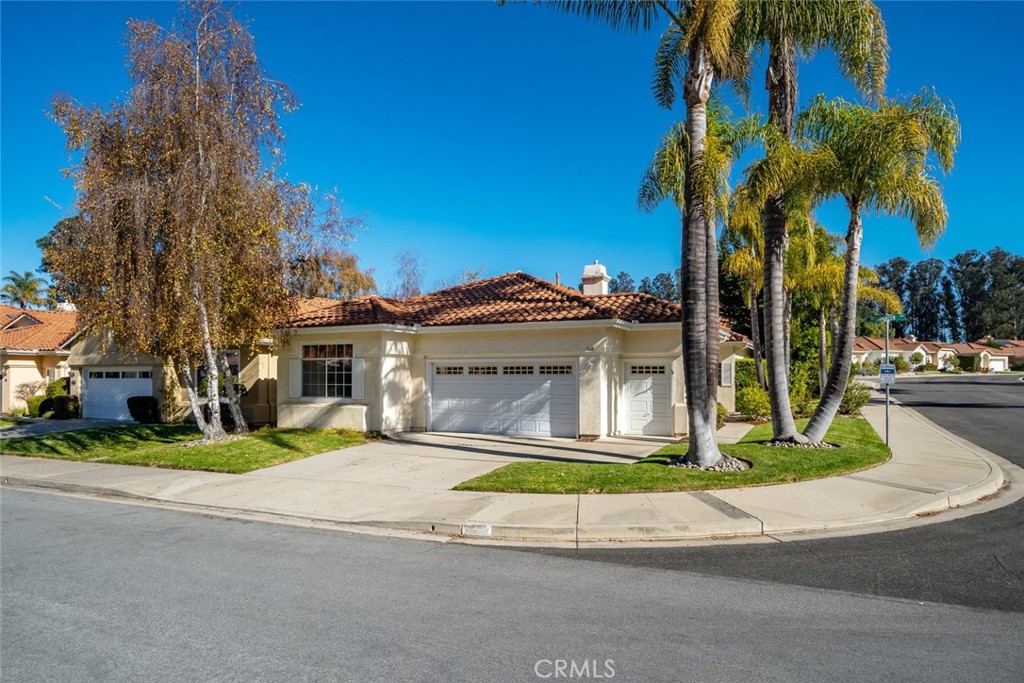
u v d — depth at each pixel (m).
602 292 21.28
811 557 7.13
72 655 4.67
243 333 15.78
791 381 24.66
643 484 10.19
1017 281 105.12
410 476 11.78
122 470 13.17
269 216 15.13
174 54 14.38
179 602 5.79
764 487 10.12
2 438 18.48
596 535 8.09
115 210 14.05
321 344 18.41
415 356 18.42
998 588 6.10
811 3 12.47
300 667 4.46
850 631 5.07
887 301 24.88
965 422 22.02
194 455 14.19
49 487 12.05
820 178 13.07
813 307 28.14
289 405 18.33
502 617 5.40
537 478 10.78
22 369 28.61
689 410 11.77
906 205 13.11
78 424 22.39
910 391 41.16
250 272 14.92
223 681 4.26
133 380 23.69
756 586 6.19
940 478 10.96
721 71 13.99
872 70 12.92
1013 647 4.77
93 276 14.19
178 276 13.96
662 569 6.77
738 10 11.88
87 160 14.23
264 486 11.28
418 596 5.95
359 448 15.23
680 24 11.66
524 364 17.25
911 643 4.84
